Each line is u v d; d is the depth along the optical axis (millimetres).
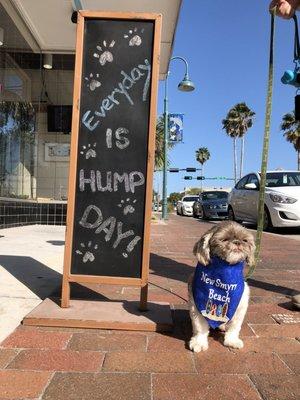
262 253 2564
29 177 3816
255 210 4242
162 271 1935
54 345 1034
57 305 1270
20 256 2047
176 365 945
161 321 1158
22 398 795
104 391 828
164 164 6418
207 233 1012
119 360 963
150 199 1233
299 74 1356
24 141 3656
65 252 1238
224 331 1151
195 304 1036
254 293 1564
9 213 3168
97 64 1255
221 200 6355
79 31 1249
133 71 1249
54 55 3885
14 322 1175
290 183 4176
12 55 3311
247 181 4672
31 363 936
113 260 1238
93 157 1245
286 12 1309
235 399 810
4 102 3174
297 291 1604
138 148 1241
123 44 1252
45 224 3721
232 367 941
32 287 1504
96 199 1244
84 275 1235
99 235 1240
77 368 919
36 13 3088
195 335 1053
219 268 1003
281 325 1213
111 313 1216
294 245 2975
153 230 3990
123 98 1247
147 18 1240
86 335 1104
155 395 818
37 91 3895
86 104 1252
